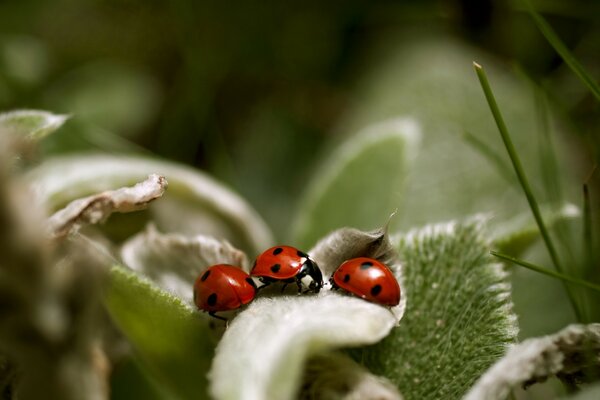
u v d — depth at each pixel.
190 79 0.27
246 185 0.26
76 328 0.14
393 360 0.17
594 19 0.25
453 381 0.16
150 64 0.28
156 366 0.16
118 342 0.17
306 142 0.27
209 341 0.16
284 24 0.29
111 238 0.20
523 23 0.26
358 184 0.20
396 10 0.29
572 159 0.23
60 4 0.29
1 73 0.25
